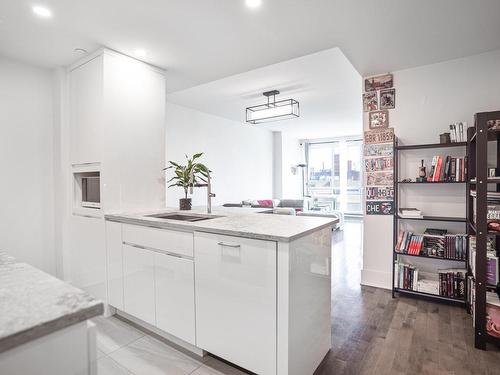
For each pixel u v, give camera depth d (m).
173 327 1.92
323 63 3.47
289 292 1.42
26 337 0.54
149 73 2.84
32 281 0.77
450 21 2.16
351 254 4.70
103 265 2.44
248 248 1.53
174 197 5.10
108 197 2.46
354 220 8.76
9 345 0.52
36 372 0.58
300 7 1.96
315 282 1.72
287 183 8.78
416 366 1.79
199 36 2.33
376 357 1.88
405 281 2.87
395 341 2.08
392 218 3.18
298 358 1.54
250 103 5.18
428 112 3.00
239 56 2.71
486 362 1.83
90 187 2.69
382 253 3.24
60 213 2.86
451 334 2.17
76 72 2.74
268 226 1.72
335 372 1.73
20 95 2.74
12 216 2.70
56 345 0.61
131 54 2.63
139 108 2.73
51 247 2.94
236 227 1.68
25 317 0.58
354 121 6.94
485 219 1.98
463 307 2.66
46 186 2.90
